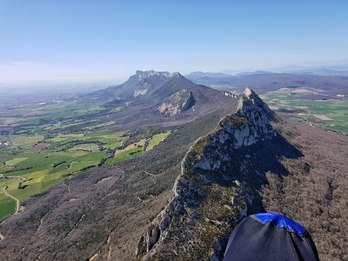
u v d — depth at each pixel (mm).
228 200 109062
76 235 143000
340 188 151750
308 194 139750
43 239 154375
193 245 88625
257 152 158875
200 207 102875
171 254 85062
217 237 92250
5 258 146375
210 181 115625
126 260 98125
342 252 109938
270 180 143000
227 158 133500
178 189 105812
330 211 131875
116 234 122125
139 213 133125
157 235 94062
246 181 131125
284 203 130750
